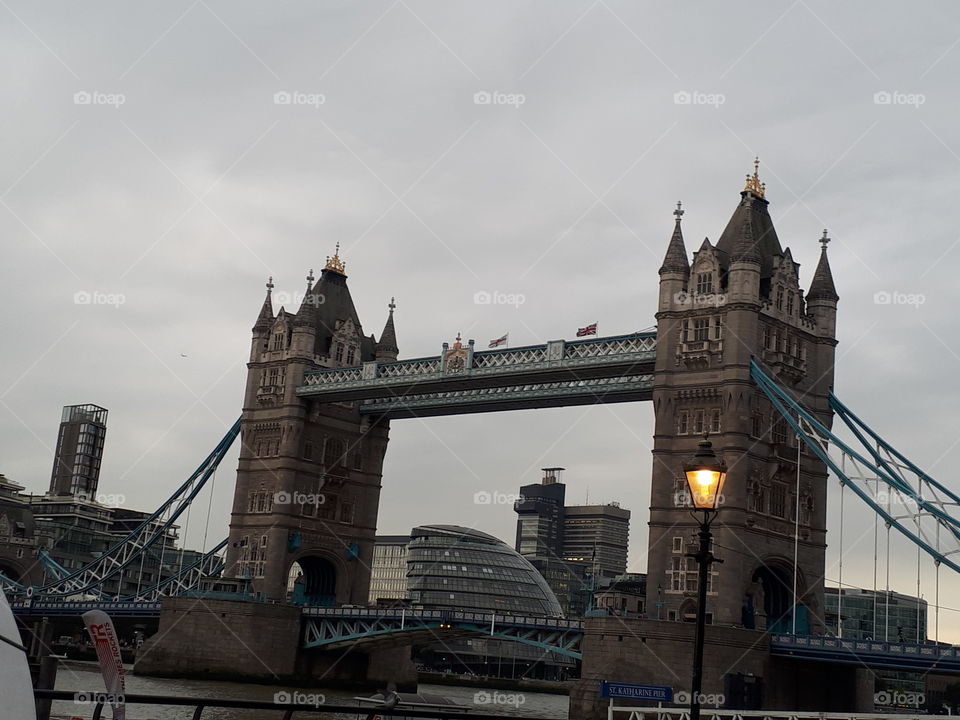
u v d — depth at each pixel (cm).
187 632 14212
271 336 16062
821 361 12550
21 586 18550
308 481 15512
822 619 12225
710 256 12062
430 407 14975
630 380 12750
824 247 12975
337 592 15712
